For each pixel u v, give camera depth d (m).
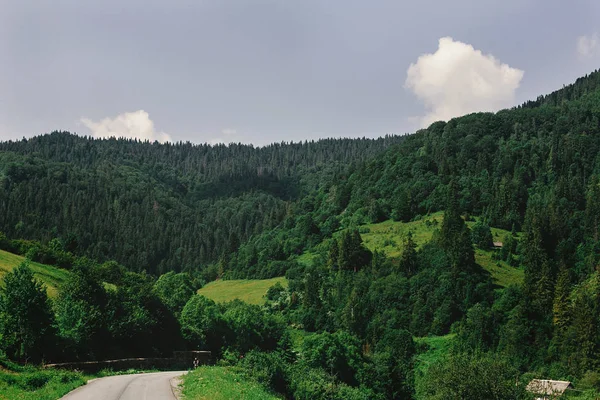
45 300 48.62
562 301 114.19
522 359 105.81
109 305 66.56
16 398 27.66
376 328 128.38
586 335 101.56
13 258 86.38
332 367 89.81
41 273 82.44
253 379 49.53
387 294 138.88
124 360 59.59
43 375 37.25
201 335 92.44
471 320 116.81
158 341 79.00
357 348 100.12
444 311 127.75
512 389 58.28
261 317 112.38
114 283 91.81
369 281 149.12
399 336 116.88
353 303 134.00
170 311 88.06
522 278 141.12
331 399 67.50
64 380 38.09
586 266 145.50
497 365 59.41
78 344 54.75
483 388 57.12
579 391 83.38
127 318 68.44
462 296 130.62
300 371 74.56
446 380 59.25
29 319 46.59
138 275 95.38
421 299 134.38
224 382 38.03
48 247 105.38
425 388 76.12
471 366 59.31
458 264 136.88
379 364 98.88
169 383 40.41
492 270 144.38
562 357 102.31
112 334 64.44
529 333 112.44
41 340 47.91
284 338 111.38
